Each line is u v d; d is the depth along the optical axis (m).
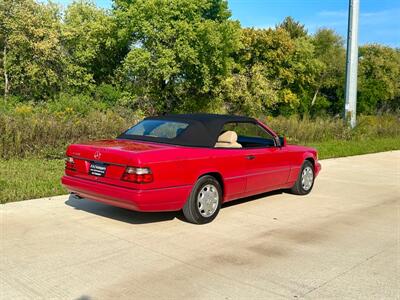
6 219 6.19
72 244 5.25
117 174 5.64
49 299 3.85
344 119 22.97
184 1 27.81
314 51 48.53
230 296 3.98
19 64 24.75
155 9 27.39
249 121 7.34
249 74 36.81
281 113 43.19
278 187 7.88
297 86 45.97
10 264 4.60
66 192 7.86
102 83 28.42
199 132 6.41
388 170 12.46
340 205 7.76
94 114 14.75
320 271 4.61
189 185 5.96
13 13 23.81
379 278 4.47
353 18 22.77
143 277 4.36
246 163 6.87
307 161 8.60
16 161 10.61
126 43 29.23
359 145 19.25
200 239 5.58
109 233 5.71
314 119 25.22
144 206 5.52
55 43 25.19
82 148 6.14
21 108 14.70
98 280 4.26
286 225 6.35
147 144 6.22
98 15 30.20
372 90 51.47
